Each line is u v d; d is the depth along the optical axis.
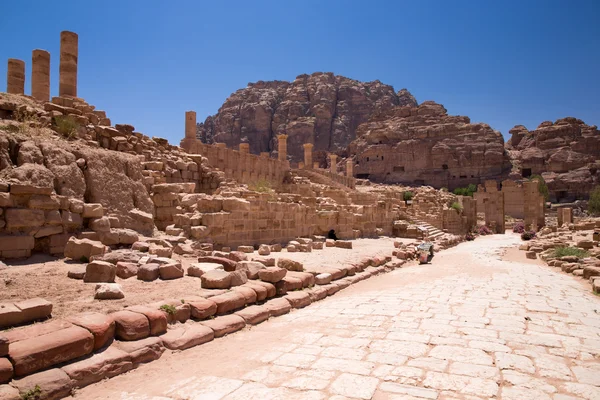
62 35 21.31
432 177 92.12
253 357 5.96
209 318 7.38
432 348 6.25
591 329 7.29
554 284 12.46
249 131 136.50
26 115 14.38
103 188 12.35
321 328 7.47
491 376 5.17
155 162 18.42
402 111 103.12
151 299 7.39
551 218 65.88
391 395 4.66
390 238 25.95
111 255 9.45
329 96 136.62
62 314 6.27
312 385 4.95
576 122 91.81
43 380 4.66
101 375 5.17
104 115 21.58
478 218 63.38
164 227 15.00
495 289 11.38
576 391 4.76
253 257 12.26
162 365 5.70
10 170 10.30
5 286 7.39
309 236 20.00
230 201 14.62
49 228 9.97
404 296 10.38
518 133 103.06
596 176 81.44
